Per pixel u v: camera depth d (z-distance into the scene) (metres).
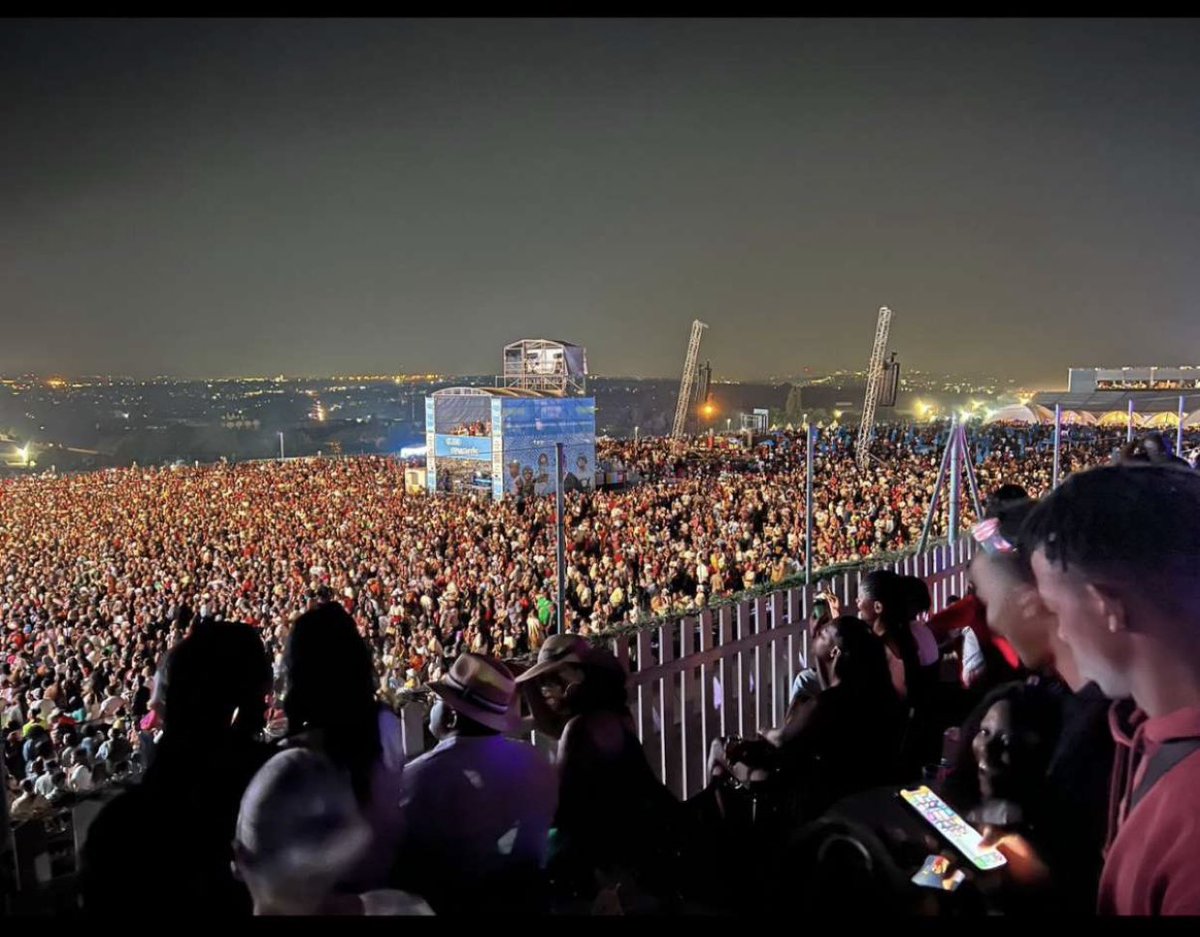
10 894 2.79
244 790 2.54
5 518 38.56
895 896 2.37
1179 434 13.64
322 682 2.43
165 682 2.58
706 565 19.12
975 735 2.84
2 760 2.76
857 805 2.81
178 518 36.59
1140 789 1.34
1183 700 1.28
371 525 31.83
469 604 16.89
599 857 3.07
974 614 4.19
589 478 42.19
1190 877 1.20
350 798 2.33
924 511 22.98
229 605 18.61
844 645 3.56
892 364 48.97
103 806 2.49
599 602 16.52
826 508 26.42
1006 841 2.33
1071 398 55.78
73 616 18.78
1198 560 1.23
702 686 5.48
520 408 39.94
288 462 59.97
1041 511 1.42
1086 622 1.32
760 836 3.30
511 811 2.94
